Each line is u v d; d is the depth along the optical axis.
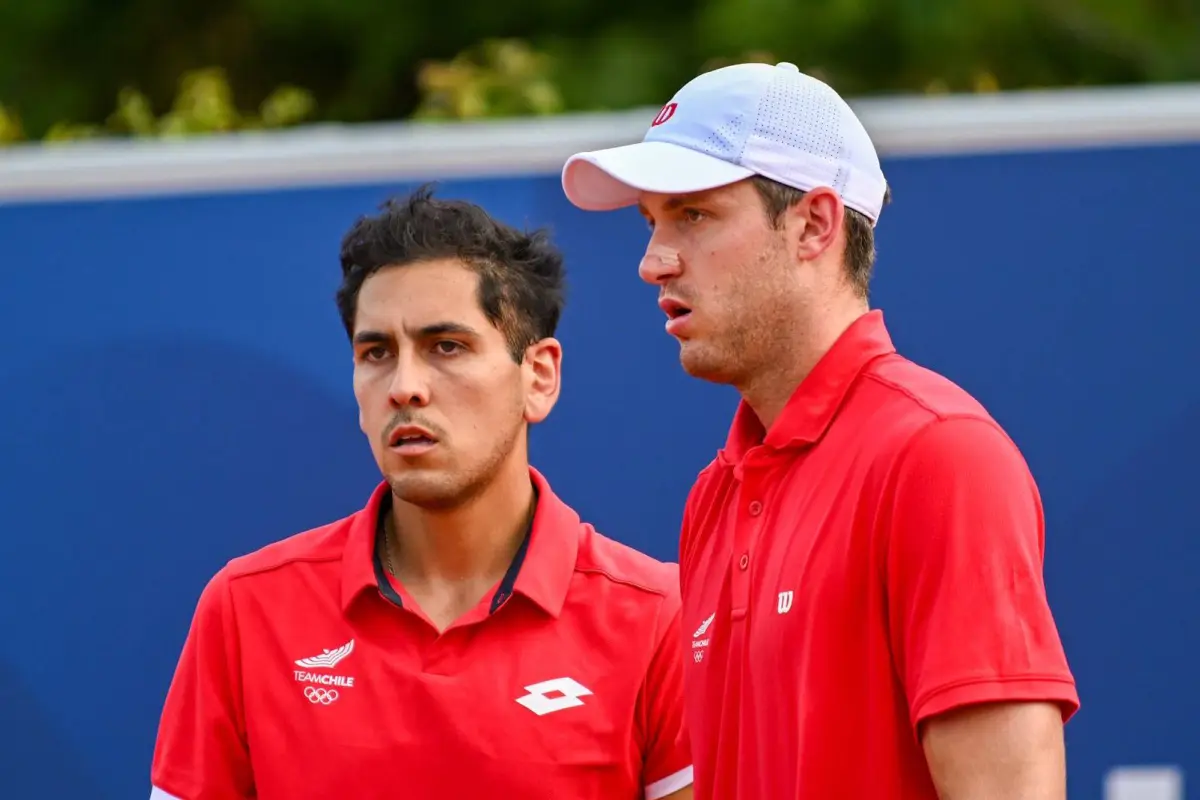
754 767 7.94
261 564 10.10
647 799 9.90
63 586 14.21
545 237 10.36
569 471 14.30
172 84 32.66
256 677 9.77
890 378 8.00
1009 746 7.12
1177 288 14.37
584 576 10.02
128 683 14.20
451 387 9.55
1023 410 14.36
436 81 24.08
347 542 10.09
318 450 14.35
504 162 14.53
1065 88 29.41
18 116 31.98
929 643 7.27
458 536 9.95
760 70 8.54
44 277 14.30
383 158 14.46
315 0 31.70
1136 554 14.31
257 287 14.39
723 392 14.38
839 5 28.30
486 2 31.53
